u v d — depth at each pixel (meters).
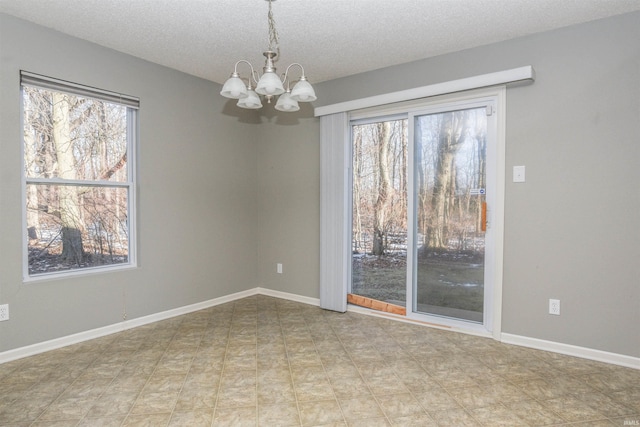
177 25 2.71
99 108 3.14
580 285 2.67
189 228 3.76
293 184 4.21
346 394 2.19
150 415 1.97
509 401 2.11
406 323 3.45
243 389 2.24
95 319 3.06
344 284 3.76
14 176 2.62
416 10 2.48
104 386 2.27
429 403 2.09
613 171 2.54
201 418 1.94
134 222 3.38
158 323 3.43
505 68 2.92
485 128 3.08
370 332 3.22
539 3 2.38
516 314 2.92
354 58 3.29
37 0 2.37
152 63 3.41
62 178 2.93
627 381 2.33
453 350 2.82
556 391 2.21
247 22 2.65
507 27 2.71
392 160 3.60
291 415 1.97
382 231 3.68
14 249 2.62
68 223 2.98
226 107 4.11
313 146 4.04
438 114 3.31
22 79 2.63
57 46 2.80
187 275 3.76
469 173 3.17
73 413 1.98
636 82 2.46
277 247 4.36
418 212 3.44
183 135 3.69
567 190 2.70
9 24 2.56
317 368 2.53
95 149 3.12
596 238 2.61
